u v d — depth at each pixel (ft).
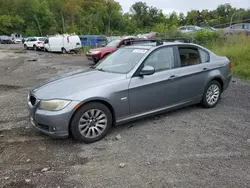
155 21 235.40
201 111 17.31
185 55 16.42
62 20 199.21
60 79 14.16
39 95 12.50
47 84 13.64
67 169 10.41
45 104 12.02
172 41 17.44
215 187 9.09
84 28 179.01
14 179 9.73
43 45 90.68
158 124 14.99
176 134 13.57
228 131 13.94
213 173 9.96
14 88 25.72
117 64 15.26
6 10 232.32
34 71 38.78
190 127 14.51
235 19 87.35
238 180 9.51
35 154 11.64
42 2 216.74
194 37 53.93
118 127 14.64
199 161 10.85
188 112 17.11
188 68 16.17
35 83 28.43
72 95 12.09
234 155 11.36
